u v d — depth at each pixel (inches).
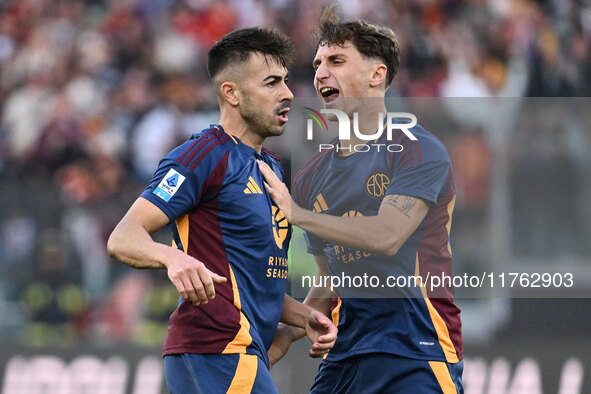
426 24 1435.8
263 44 476.4
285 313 503.2
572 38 1499.8
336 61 507.2
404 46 1400.1
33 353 875.4
